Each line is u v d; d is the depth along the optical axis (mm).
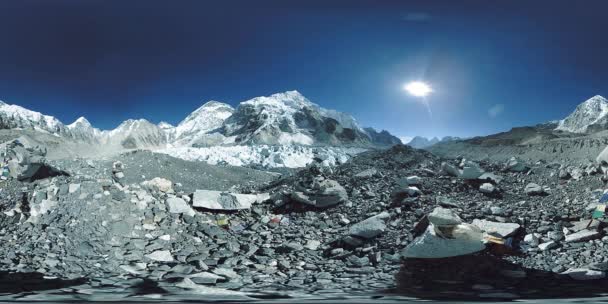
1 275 10852
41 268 11586
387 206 17734
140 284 10633
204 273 11766
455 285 10688
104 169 27312
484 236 13289
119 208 15594
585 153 38031
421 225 14359
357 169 24766
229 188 30188
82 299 8945
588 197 17703
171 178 29312
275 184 25547
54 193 15578
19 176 23297
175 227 15617
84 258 12641
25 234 13680
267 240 15664
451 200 17969
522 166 23781
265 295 9664
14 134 95875
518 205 17375
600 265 11367
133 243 14000
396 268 12289
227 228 16812
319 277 11773
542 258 12539
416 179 19719
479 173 20141
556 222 15062
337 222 17312
